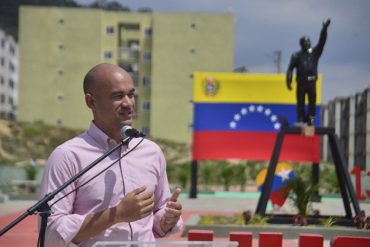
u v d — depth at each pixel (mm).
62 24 54969
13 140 55688
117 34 56156
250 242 8570
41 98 55125
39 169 31297
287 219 13297
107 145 3643
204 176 35094
